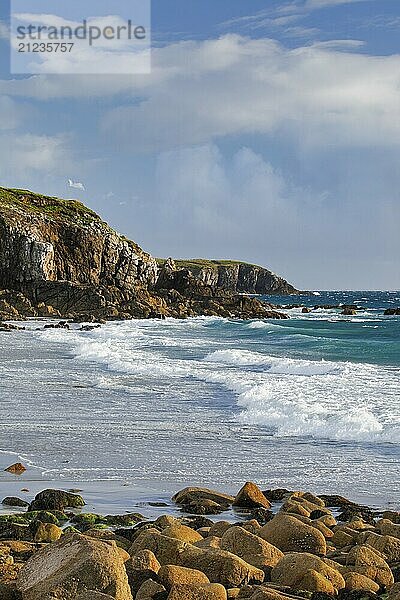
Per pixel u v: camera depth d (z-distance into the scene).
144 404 21.25
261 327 63.81
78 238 92.19
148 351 40.41
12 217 87.88
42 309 78.00
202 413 19.77
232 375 27.28
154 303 84.94
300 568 7.62
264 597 6.60
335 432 16.92
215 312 85.50
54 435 16.78
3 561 7.75
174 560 7.89
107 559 6.36
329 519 10.23
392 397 21.02
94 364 32.88
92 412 19.86
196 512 11.20
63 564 6.43
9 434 16.86
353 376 26.52
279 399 20.55
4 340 48.12
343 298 186.38
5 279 84.94
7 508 11.35
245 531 8.73
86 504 11.66
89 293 80.94
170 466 14.17
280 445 15.98
